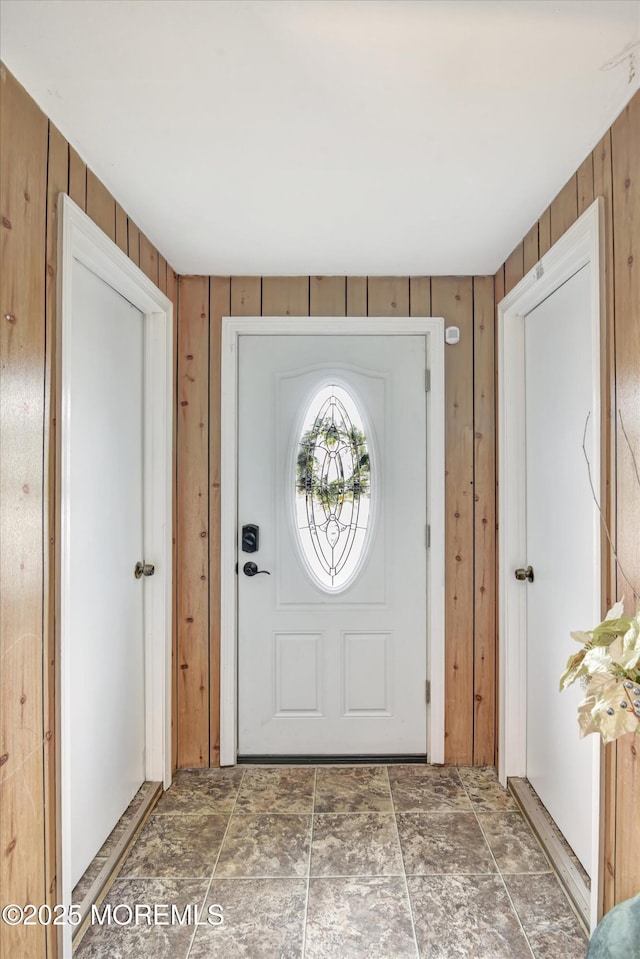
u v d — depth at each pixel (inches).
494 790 83.3
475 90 46.4
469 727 90.7
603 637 40.7
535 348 80.0
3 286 42.8
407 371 92.4
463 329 90.8
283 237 75.9
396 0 37.4
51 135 50.3
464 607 90.6
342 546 92.9
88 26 39.7
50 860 49.6
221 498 90.6
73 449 61.5
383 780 86.4
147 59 42.9
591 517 61.9
